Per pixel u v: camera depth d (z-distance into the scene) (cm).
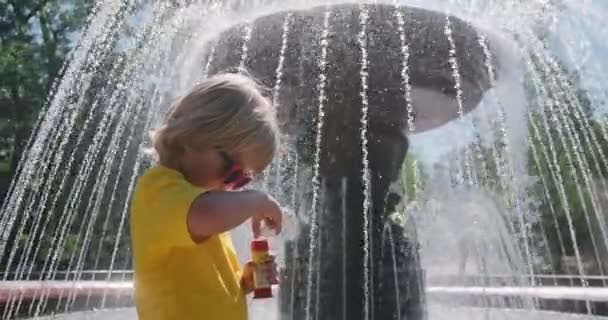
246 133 180
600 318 676
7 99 2492
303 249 438
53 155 764
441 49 419
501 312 685
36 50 2583
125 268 1262
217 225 173
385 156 439
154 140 188
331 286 431
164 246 173
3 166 2698
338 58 416
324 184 439
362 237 434
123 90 632
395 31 412
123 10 606
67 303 793
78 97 704
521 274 742
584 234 1614
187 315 174
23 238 1446
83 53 665
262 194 184
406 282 438
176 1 502
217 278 181
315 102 429
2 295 746
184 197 173
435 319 615
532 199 1039
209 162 182
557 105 605
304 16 414
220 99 180
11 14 2714
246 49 429
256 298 191
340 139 434
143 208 178
